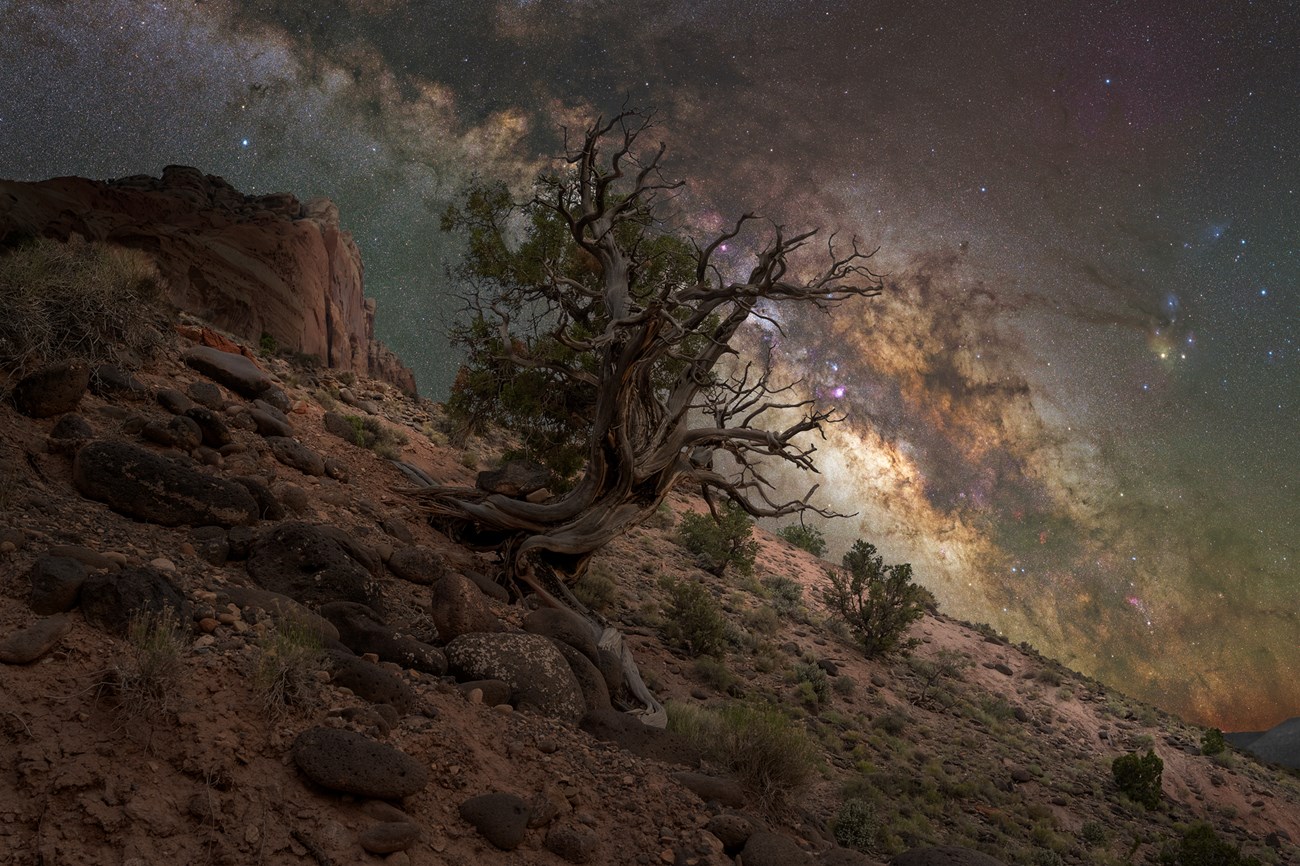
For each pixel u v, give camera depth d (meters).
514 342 16.23
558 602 13.69
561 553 13.95
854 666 21.12
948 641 28.42
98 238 24.83
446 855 4.79
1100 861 13.84
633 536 24.73
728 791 6.62
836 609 25.67
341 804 4.73
